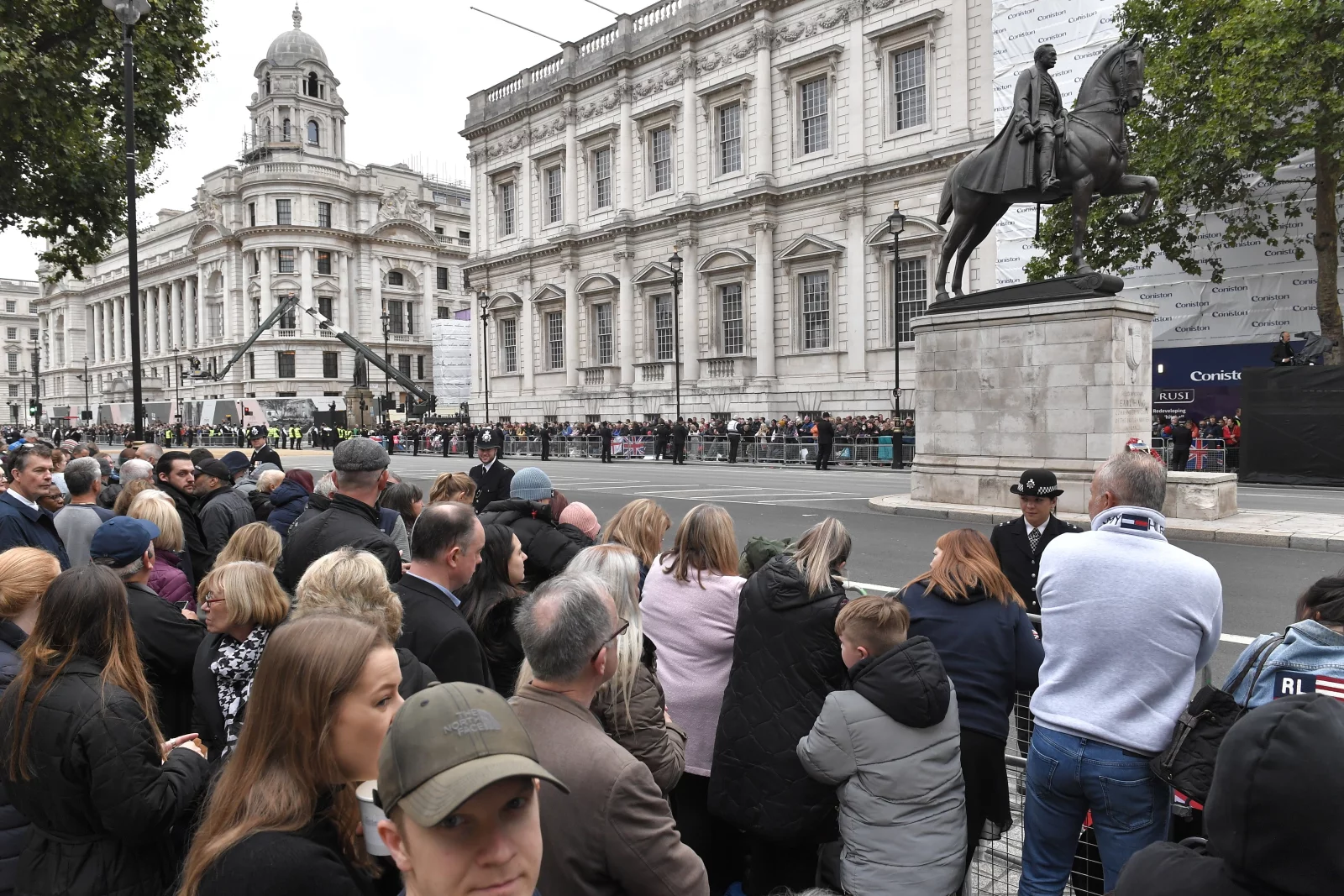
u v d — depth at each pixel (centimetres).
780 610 391
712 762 405
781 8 3891
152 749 298
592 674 276
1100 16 2889
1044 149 1388
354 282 9019
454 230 10200
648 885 249
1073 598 341
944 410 1609
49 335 12825
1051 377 1438
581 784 253
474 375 5631
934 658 353
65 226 1992
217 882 196
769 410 3922
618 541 543
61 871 290
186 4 1920
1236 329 2694
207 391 9325
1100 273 1390
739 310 4125
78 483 721
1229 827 155
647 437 3916
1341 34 2081
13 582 354
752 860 416
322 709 211
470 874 158
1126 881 184
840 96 3706
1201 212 2466
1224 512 1401
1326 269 2325
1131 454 359
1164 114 2475
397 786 161
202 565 730
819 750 351
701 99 4197
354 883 203
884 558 1181
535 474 634
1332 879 145
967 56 3300
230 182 8969
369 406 5897
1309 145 2180
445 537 399
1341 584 314
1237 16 2172
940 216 1603
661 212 4334
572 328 4850
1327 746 150
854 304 3653
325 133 9794
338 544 499
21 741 287
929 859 338
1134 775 321
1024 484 590
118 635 308
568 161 4853
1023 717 472
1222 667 708
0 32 1545
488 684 399
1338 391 2058
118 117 1928
